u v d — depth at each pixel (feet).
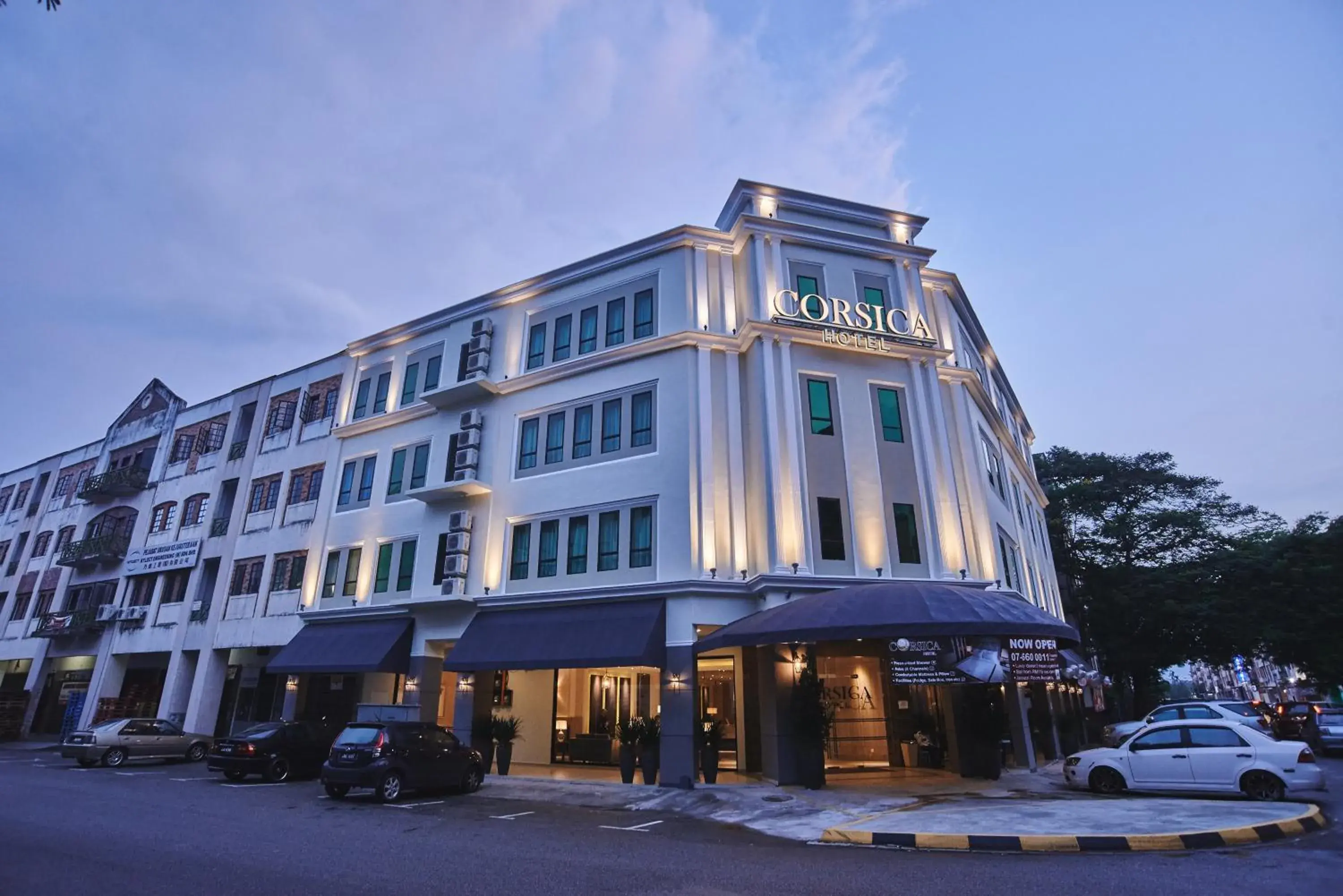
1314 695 200.44
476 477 75.87
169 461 114.32
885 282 73.31
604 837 35.70
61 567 122.21
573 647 59.62
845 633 47.32
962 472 69.36
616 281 75.31
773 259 69.87
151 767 71.26
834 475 64.13
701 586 58.95
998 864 28.73
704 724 57.67
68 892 23.66
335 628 79.82
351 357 95.35
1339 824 35.40
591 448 70.13
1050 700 81.46
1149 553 135.95
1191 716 67.00
